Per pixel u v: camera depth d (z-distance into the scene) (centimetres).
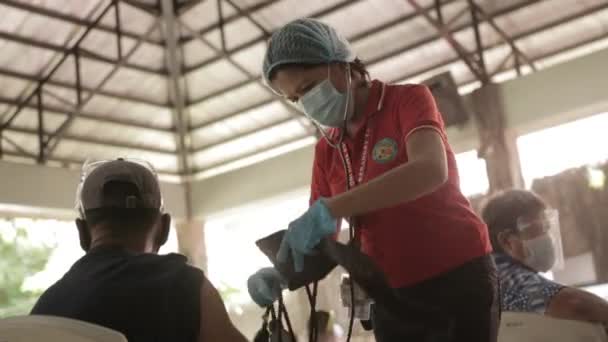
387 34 800
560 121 743
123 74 880
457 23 781
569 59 741
